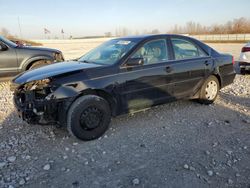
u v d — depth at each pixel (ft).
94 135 12.39
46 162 10.41
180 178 9.25
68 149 11.50
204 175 9.43
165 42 15.10
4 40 24.20
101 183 9.04
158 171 9.71
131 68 13.34
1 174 9.57
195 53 16.63
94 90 12.42
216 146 11.68
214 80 17.62
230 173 9.55
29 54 24.85
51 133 13.15
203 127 13.91
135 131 13.39
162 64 14.46
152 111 16.42
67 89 11.60
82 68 12.54
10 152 11.23
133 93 13.51
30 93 11.68
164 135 12.91
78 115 11.80
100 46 16.55
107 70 12.70
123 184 8.96
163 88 14.67
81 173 9.66
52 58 25.89
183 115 15.72
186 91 16.06
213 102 18.28
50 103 11.35
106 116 12.73
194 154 10.96
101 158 10.72
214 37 196.95
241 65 29.71
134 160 10.53
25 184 9.00
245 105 17.78
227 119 15.08
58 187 8.85
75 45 113.91
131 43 14.28
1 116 15.81
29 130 13.57
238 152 11.12
